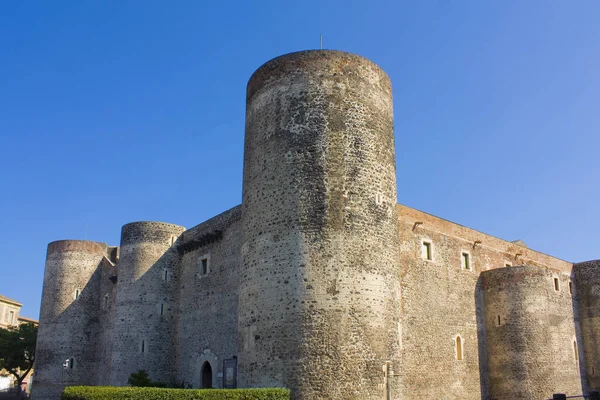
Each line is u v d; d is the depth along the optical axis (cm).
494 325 3709
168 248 3984
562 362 4216
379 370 2216
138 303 3831
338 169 2366
